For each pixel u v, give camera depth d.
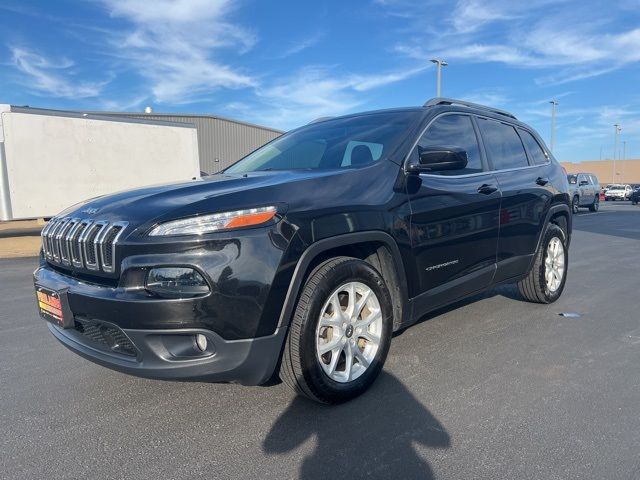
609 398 3.11
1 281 7.66
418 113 3.89
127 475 2.38
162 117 29.45
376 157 3.46
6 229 18.72
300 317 2.75
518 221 4.52
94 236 2.70
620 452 2.51
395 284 3.31
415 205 3.40
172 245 2.47
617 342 4.14
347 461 2.45
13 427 2.86
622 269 7.63
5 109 11.55
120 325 2.53
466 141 4.18
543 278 5.03
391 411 2.94
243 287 2.51
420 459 2.46
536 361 3.71
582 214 23.62
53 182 12.45
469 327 4.51
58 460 2.52
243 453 2.54
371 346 3.18
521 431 2.71
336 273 2.87
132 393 3.27
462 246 3.83
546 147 5.52
